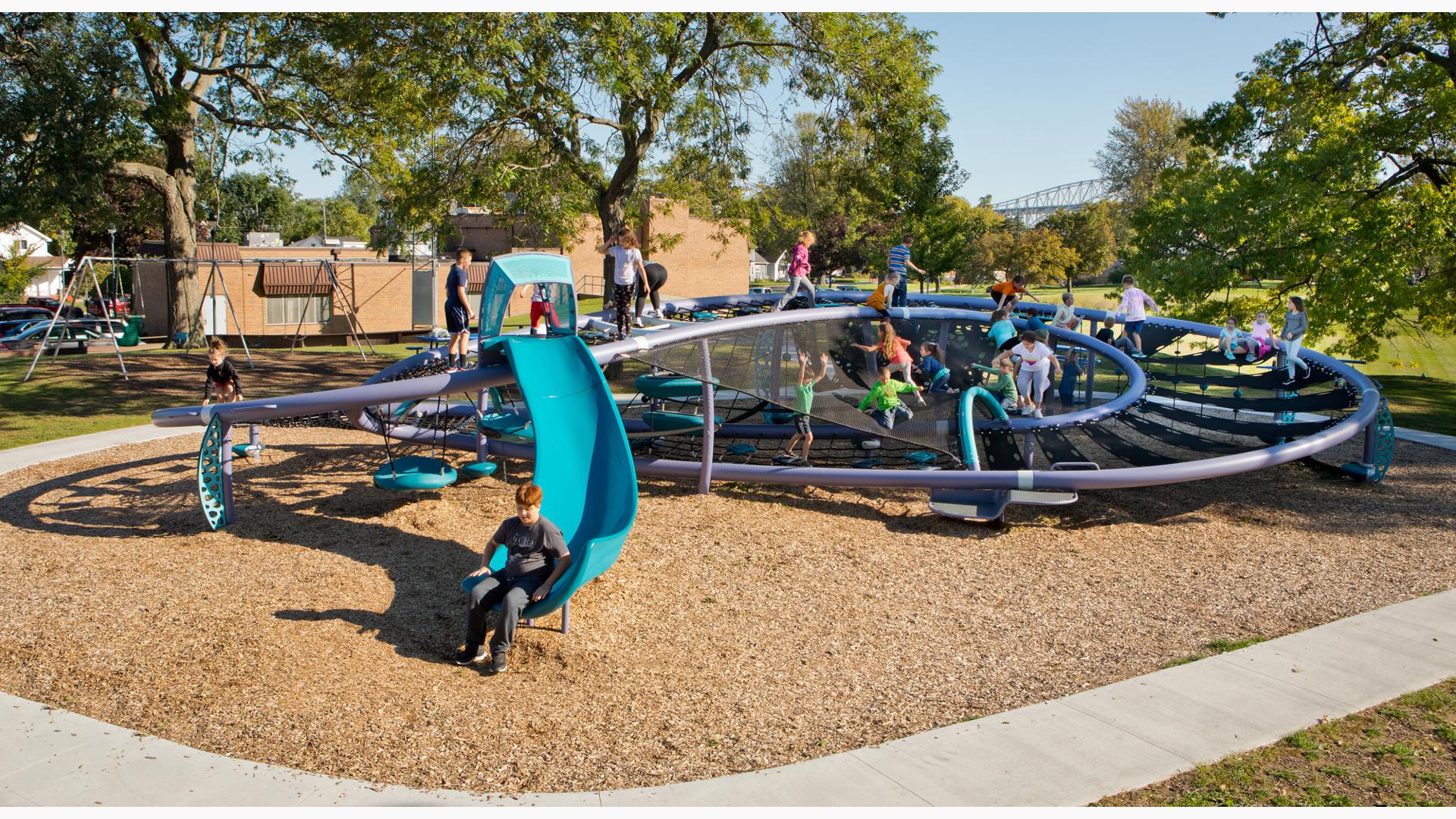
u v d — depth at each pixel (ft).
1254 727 18.89
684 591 27.81
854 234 155.43
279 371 82.64
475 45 56.90
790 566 30.09
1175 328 57.57
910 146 68.95
